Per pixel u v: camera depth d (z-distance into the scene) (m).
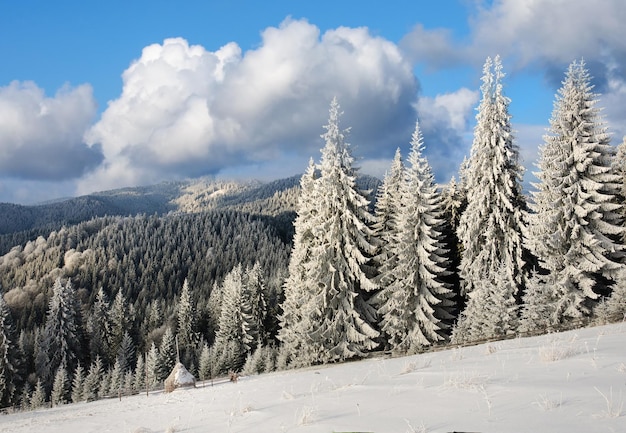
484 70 31.48
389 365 13.48
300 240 35.97
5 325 62.31
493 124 30.78
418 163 31.45
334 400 7.39
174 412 11.16
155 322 104.31
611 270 27.53
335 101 30.70
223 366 62.72
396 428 4.66
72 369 72.31
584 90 28.58
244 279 85.44
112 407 20.73
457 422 4.59
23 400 61.00
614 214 28.33
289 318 45.34
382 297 31.58
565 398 5.04
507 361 9.18
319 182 31.30
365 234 31.39
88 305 142.00
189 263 182.50
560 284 26.75
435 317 31.66
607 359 7.53
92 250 183.62
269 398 9.70
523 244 29.88
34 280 167.00
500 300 26.23
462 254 33.44
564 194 28.47
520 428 4.07
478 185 32.03
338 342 29.88
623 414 4.10
